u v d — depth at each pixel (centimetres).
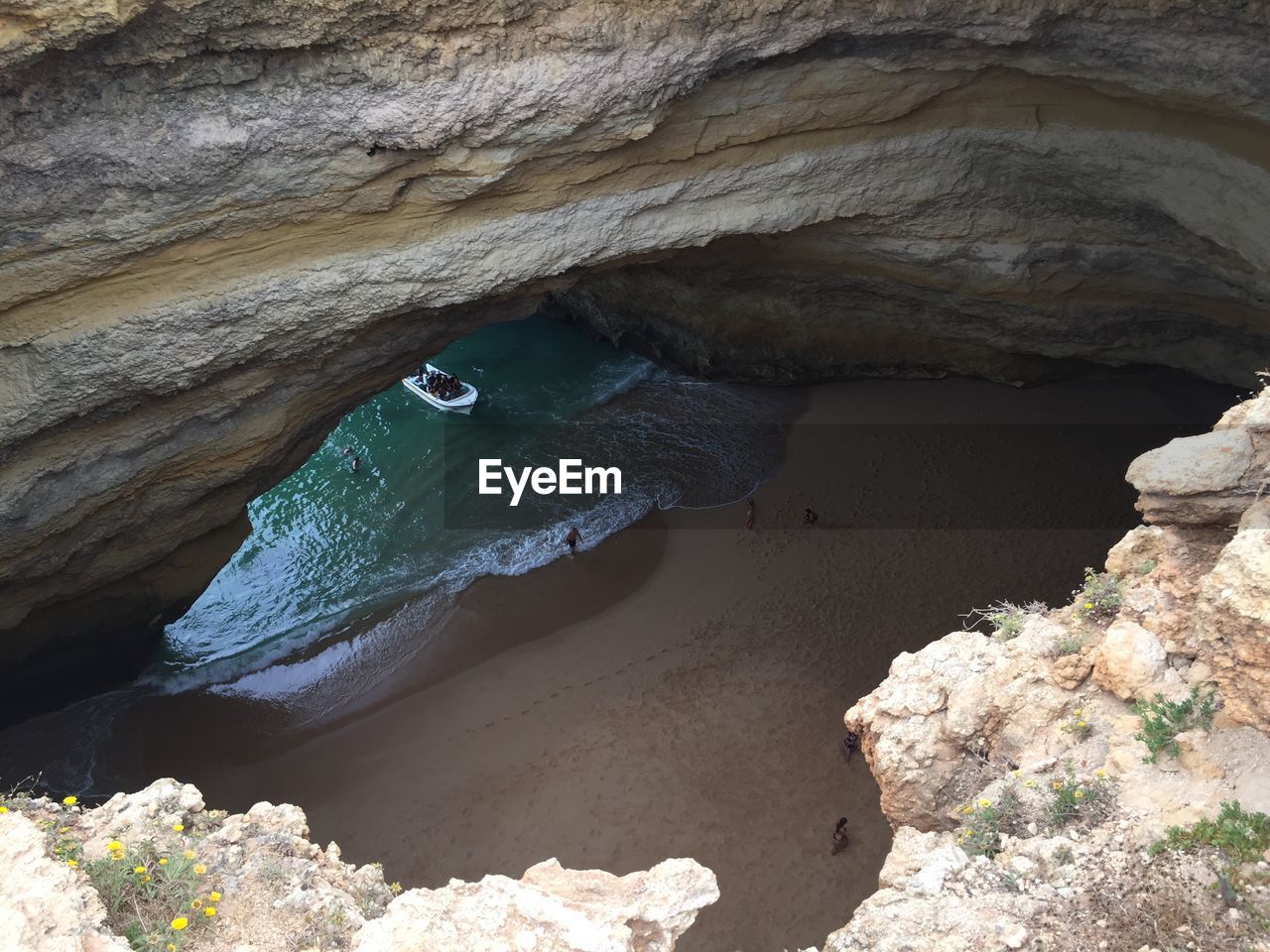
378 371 1553
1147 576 760
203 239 1214
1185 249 1673
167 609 1675
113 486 1362
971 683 751
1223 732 664
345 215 1277
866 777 1511
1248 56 1284
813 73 1420
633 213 1461
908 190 1642
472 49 1173
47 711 1667
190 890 594
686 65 1280
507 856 1441
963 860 653
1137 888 609
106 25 970
